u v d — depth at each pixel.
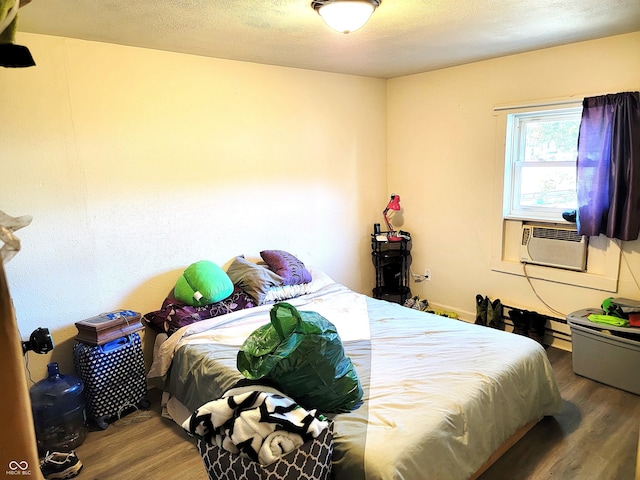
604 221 3.04
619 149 2.86
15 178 2.47
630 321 2.80
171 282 3.16
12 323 0.57
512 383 2.22
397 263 4.43
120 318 2.67
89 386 2.54
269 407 1.56
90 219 2.76
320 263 4.11
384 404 1.92
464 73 3.76
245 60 3.34
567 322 3.21
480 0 2.10
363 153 4.32
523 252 3.60
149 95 2.93
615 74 2.92
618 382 2.85
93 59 2.68
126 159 2.87
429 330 2.75
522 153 3.63
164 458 2.30
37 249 2.57
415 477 1.63
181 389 2.58
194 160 3.19
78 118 2.65
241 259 3.42
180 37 2.62
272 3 2.04
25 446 0.59
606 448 2.27
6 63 0.68
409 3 2.11
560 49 3.16
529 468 2.14
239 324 2.86
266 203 3.64
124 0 1.96
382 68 3.79
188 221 3.20
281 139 3.67
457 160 3.94
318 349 1.78
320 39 2.73
